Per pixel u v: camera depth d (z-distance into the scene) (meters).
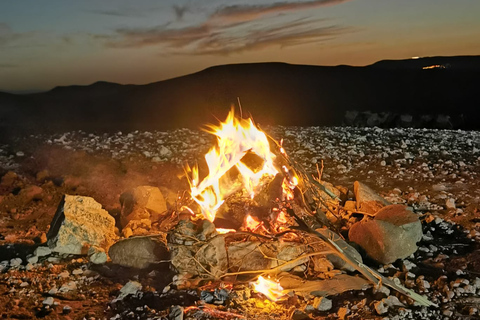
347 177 3.25
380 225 1.86
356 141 4.41
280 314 1.52
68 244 1.96
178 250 1.75
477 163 3.50
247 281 1.72
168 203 2.37
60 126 6.41
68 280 1.76
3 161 3.71
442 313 1.52
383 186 3.04
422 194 2.85
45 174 3.34
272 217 1.94
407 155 3.72
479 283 1.68
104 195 3.00
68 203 2.02
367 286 1.66
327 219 2.05
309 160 3.70
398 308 1.54
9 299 1.62
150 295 1.64
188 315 1.50
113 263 1.88
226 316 1.50
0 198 2.82
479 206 2.61
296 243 1.81
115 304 1.60
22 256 1.99
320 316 1.51
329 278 1.73
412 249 1.86
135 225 2.12
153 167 3.51
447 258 1.93
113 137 4.75
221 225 2.02
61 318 1.51
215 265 1.74
